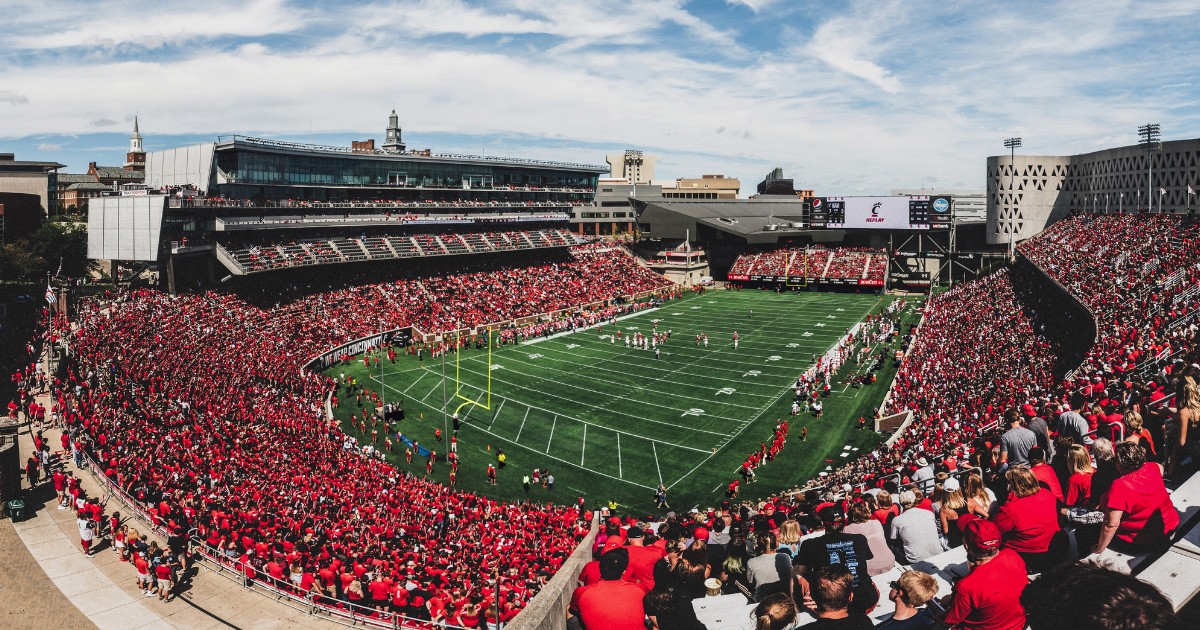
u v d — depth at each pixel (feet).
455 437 176.55
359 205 335.67
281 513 107.86
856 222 431.84
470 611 72.28
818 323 322.55
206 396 167.84
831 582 28.22
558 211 453.99
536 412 200.44
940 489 50.42
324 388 210.79
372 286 316.40
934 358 211.82
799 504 62.64
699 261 470.39
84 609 76.23
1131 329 137.69
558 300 359.46
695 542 39.86
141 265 284.61
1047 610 15.62
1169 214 260.21
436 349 272.72
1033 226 441.27
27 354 181.27
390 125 412.77
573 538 111.04
